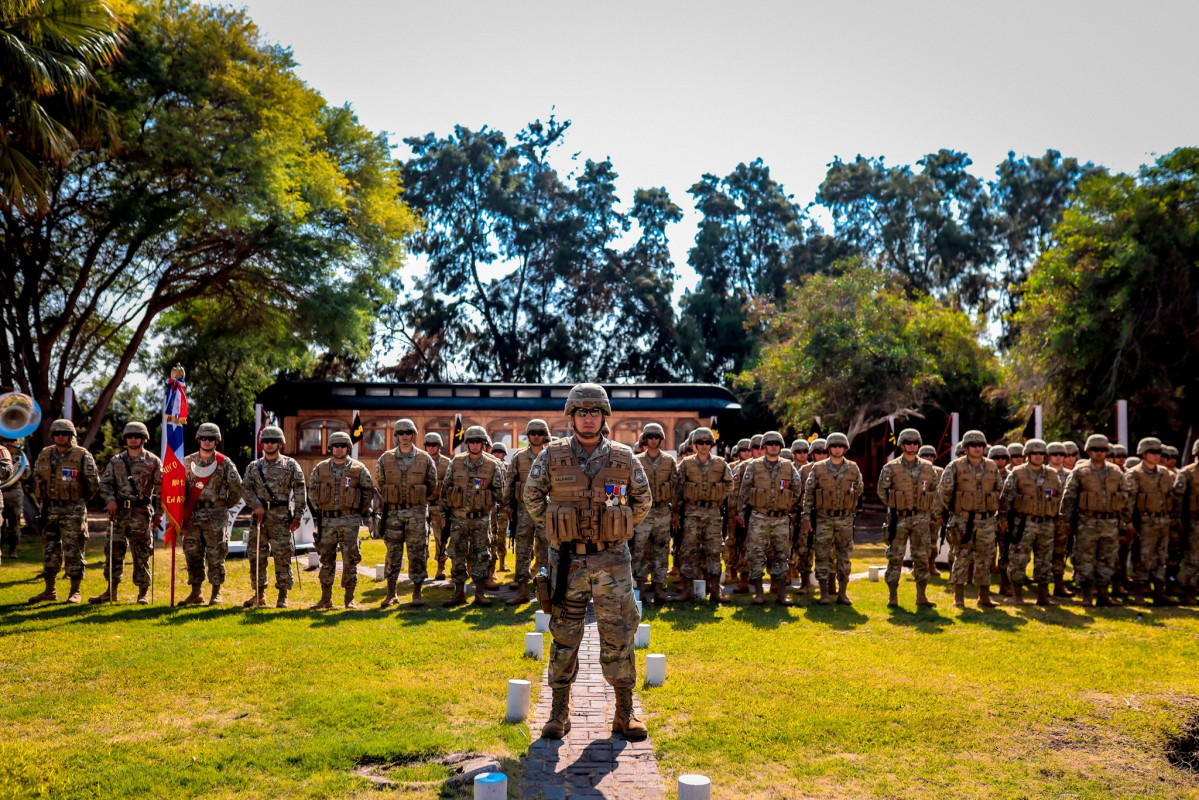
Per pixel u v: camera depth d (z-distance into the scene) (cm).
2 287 2088
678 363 4228
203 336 2711
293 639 847
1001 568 1177
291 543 1082
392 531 1066
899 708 641
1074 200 2172
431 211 4350
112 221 2009
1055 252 2169
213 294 2422
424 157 4391
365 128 2603
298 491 1085
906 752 557
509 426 2216
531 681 709
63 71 1530
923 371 2711
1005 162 4481
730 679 716
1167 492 1137
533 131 4650
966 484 1077
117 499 1073
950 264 4331
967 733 591
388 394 2227
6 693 666
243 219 2034
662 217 4459
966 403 3056
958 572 1089
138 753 534
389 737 562
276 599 1127
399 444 1078
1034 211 4378
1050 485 1107
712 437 1105
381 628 909
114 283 2455
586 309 4262
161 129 1909
